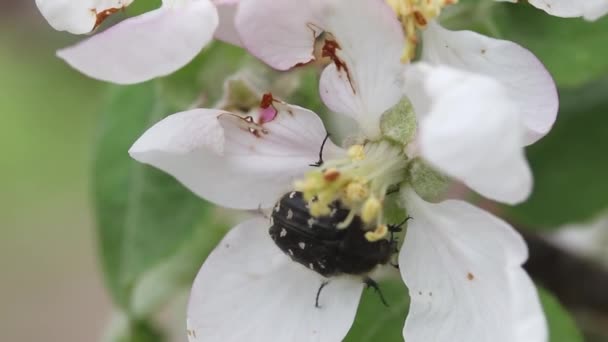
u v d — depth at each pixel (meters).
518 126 0.15
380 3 0.16
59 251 0.45
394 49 0.16
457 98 0.15
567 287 0.21
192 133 0.16
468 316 0.16
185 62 0.15
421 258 0.17
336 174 0.16
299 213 0.17
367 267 0.17
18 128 0.36
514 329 0.15
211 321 0.17
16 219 0.42
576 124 0.21
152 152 0.16
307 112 0.17
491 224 0.16
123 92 0.19
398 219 0.17
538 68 0.16
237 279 0.17
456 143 0.15
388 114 0.17
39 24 0.36
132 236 0.19
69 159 0.37
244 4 0.16
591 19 0.16
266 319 0.17
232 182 0.17
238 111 0.17
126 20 0.15
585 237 0.21
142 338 0.21
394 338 0.18
